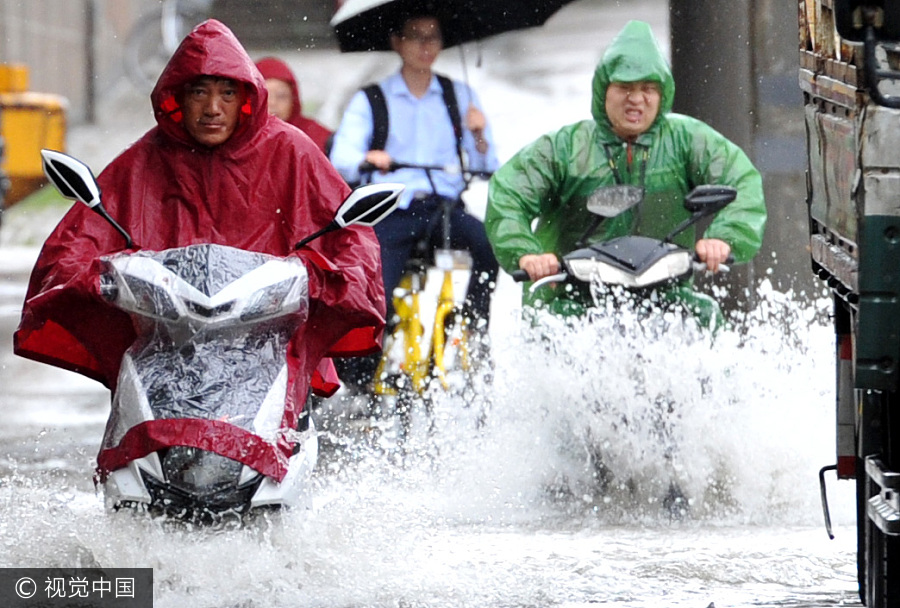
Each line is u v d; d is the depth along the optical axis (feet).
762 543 67.00
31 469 86.89
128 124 335.06
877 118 42.78
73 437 100.58
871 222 42.86
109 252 59.77
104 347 59.47
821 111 52.29
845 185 48.11
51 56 346.33
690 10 110.11
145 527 55.77
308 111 283.59
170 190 60.64
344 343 63.41
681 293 78.43
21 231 245.86
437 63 283.18
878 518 44.19
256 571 55.62
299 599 53.93
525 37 319.88
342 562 57.47
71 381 132.67
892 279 42.83
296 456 57.16
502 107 259.80
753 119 108.88
